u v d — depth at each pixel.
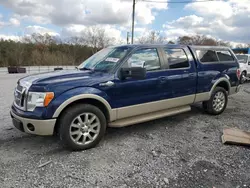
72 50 47.03
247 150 3.47
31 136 3.95
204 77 4.92
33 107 3.13
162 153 3.35
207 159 3.17
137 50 3.96
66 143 3.28
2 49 40.03
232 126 4.62
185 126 4.61
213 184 2.56
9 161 3.05
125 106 3.77
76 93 3.24
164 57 4.27
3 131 4.18
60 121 3.24
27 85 3.29
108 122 3.72
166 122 4.87
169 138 3.95
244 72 12.48
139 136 4.04
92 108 3.43
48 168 2.88
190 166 2.96
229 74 5.54
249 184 2.57
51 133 3.16
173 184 2.56
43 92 3.09
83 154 3.29
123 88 3.69
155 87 4.08
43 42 46.97
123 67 3.69
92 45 45.56
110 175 2.73
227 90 5.64
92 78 3.46
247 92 9.15
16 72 25.52
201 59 4.93
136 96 3.87
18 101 3.42
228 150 3.47
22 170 2.82
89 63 4.30
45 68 33.03
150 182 2.59
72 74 3.58
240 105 6.62
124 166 2.95
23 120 3.18
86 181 2.60
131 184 2.55
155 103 4.15
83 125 3.39
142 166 2.96
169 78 4.26
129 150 3.44
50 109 3.09
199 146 3.61
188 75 4.59
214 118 5.19
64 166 2.93
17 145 3.58
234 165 3.00
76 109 3.29
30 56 42.66
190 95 4.71
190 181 2.62
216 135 4.11
